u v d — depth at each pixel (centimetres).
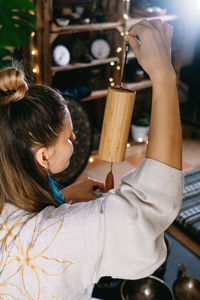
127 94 69
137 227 60
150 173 59
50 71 270
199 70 381
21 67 75
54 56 273
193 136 373
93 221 63
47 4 246
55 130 67
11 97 65
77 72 310
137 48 63
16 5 216
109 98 71
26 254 65
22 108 65
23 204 69
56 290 67
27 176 69
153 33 60
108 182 89
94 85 317
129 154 329
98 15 293
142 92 368
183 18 350
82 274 67
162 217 60
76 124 243
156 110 59
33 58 260
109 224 62
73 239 63
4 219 69
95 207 65
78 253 64
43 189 71
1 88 66
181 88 405
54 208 71
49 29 255
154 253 62
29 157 68
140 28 62
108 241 63
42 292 67
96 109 360
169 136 58
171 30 64
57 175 239
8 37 223
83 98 303
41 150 67
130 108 71
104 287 193
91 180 151
